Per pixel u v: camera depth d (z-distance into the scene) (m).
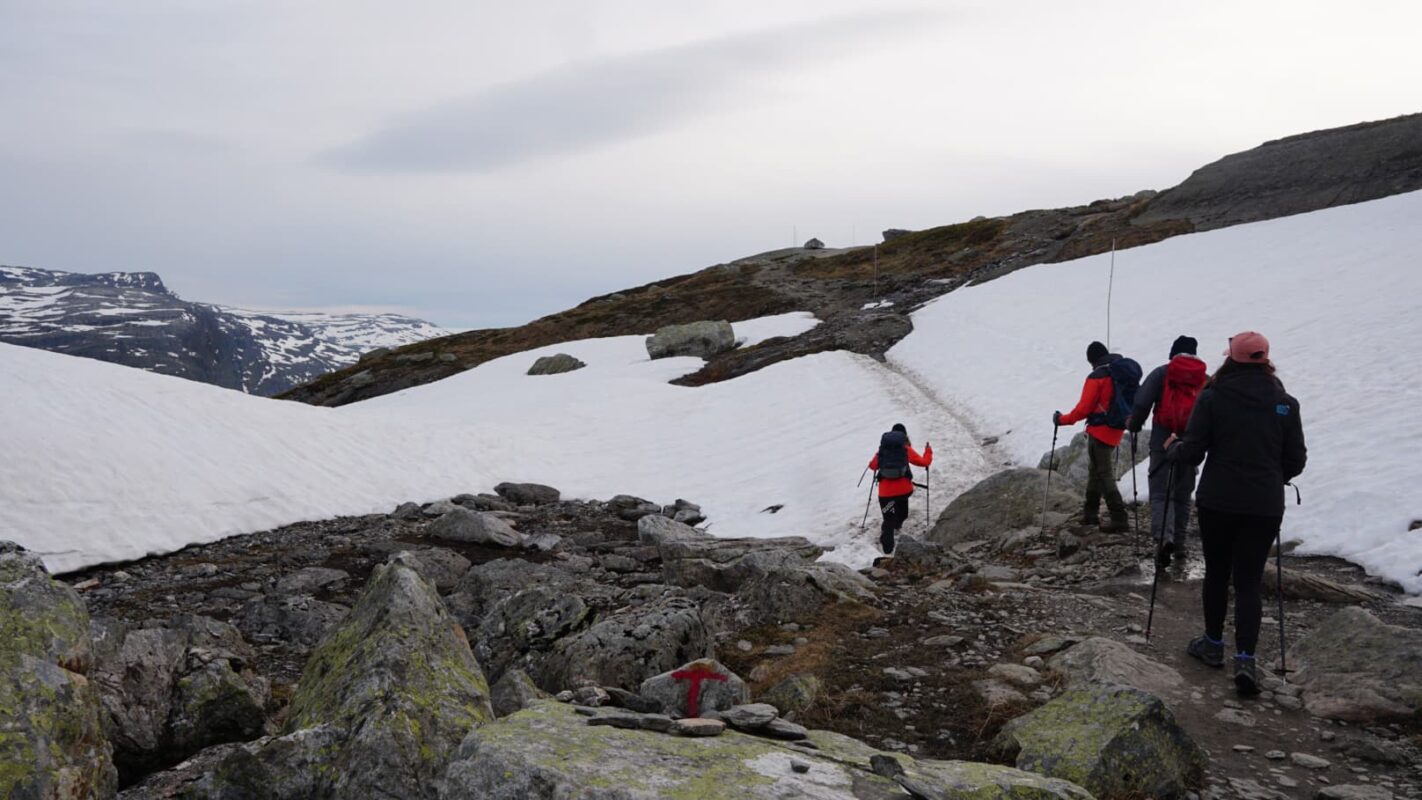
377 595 6.29
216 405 28.36
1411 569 10.05
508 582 14.53
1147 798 5.20
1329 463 14.24
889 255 87.44
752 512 23.70
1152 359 29.39
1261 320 29.48
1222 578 7.18
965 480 21.47
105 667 7.00
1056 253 63.84
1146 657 7.45
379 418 33.06
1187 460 7.11
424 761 5.08
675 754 4.45
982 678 7.18
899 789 4.20
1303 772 5.65
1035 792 4.46
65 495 20.31
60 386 25.50
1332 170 58.38
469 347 82.44
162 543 20.03
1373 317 24.69
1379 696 6.43
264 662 11.27
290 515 23.39
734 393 41.53
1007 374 32.78
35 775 4.89
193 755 7.11
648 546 19.73
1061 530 13.46
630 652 7.21
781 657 8.06
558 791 3.97
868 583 10.19
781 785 4.08
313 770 5.06
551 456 33.16
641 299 88.06
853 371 40.66
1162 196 67.88
